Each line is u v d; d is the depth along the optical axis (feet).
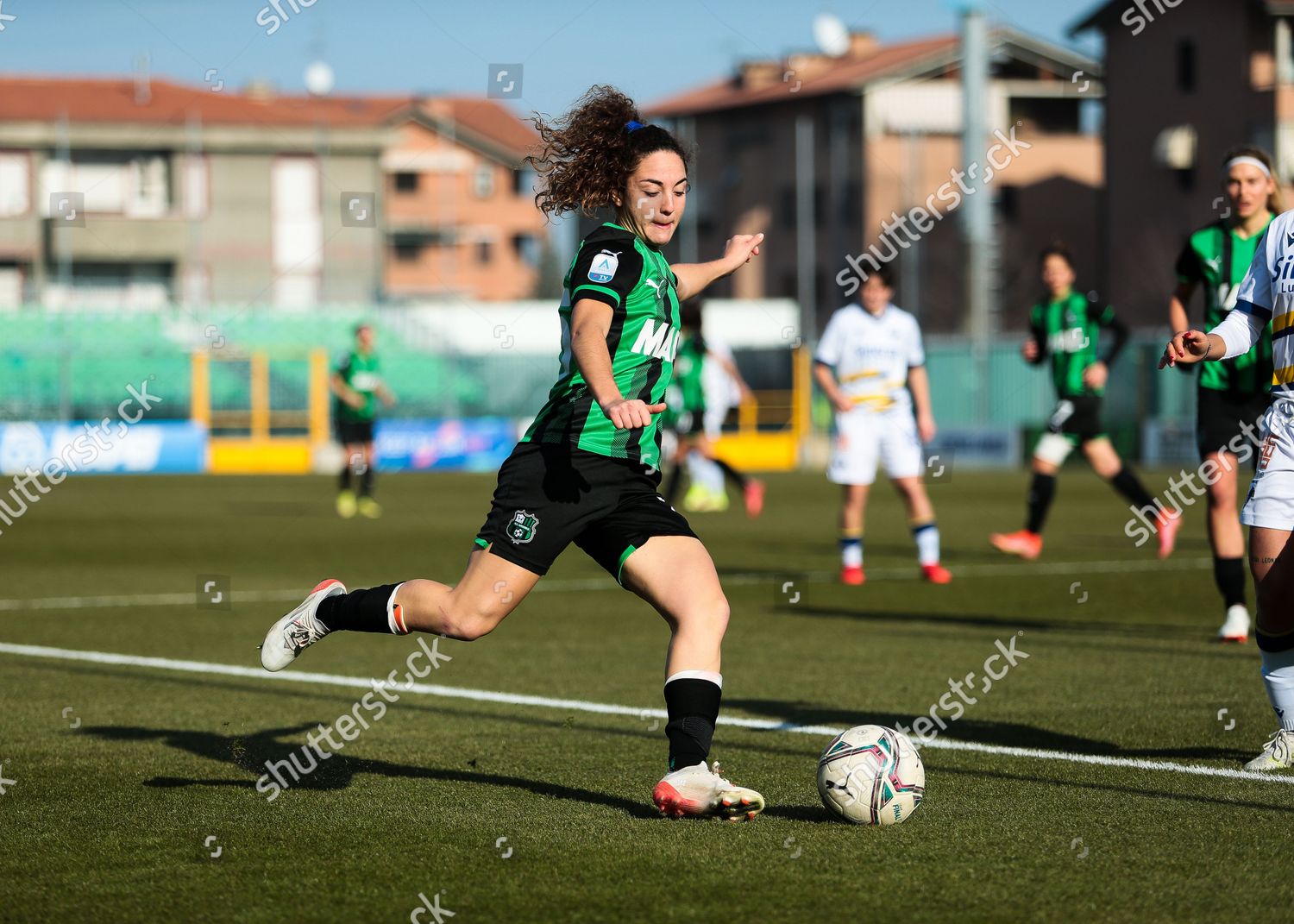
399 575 164.25
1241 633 107.45
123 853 54.54
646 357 57.77
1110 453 148.05
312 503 290.76
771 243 625.00
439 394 501.56
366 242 569.23
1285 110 464.24
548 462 57.41
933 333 569.64
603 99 59.16
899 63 581.53
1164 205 495.41
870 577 158.71
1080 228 607.78
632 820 58.54
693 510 270.26
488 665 102.42
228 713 84.38
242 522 244.42
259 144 557.74
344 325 518.37
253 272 559.38
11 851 55.06
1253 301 66.54
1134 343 408.87
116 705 87.40
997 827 56.90
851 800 57.31
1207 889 48.78
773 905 47.37
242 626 124.77
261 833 57.26
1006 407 440.45
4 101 535.60
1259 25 472.44
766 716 82.02
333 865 52.54
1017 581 152.46
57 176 540.11
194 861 53.36
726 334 554.87
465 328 531.50
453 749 73.77
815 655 105.09
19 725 81.00
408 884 50.16
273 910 47.67
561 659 105.09
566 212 60.08
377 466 421.18
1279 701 67.36
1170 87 491.31
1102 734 75.46
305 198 564.30
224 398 472.44
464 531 226.17
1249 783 64.34
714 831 56.75
